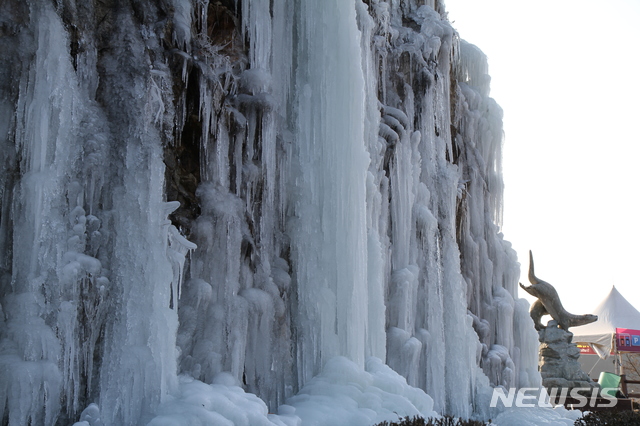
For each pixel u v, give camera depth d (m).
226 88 10.48
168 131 8.87
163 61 9.06
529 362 18.69
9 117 7.21
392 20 17.00
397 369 12.83
